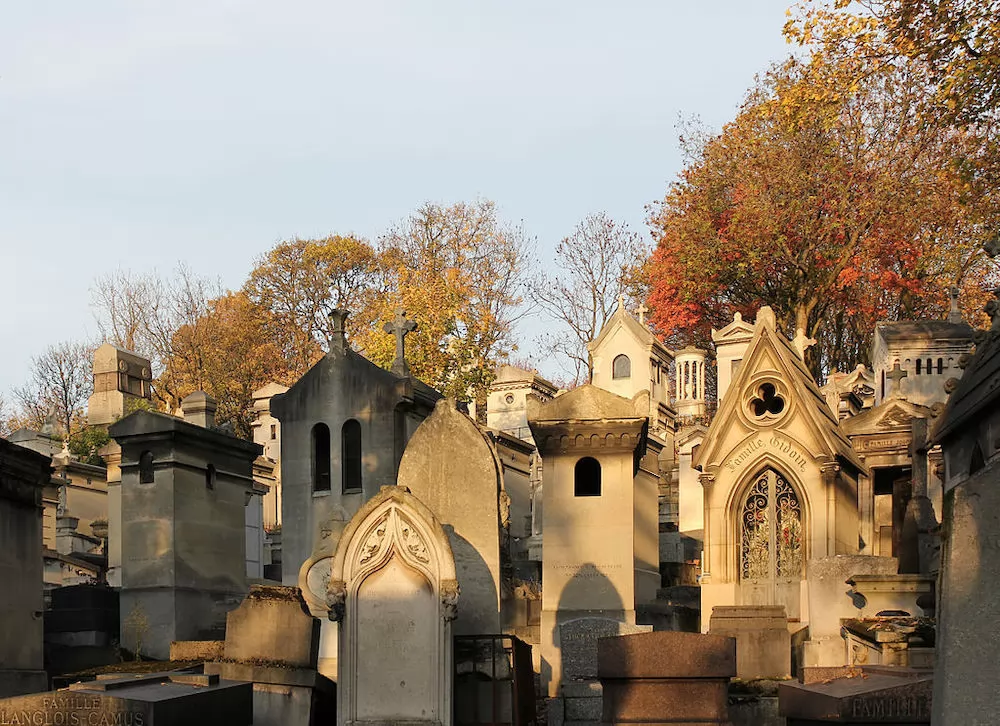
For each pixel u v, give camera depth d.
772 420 23.75
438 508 18.58
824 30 27.34
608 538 22.28
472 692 17.33
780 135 49.00
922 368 36.22
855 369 49.94
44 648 21.72
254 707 17.36
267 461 46.00
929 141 44.41
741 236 49.16
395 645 15.76
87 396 70.19
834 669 15.18
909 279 48.44
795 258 49.22
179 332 68.19
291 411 25.36
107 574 33.03
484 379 48.78
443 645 15.69
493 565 18.34
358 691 15.74
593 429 22.48
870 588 20.00
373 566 15.87
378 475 24.59
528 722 18.22
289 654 17.59
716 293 53.91
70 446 50.50
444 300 50.50
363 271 72.12
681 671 15.14
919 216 46.94
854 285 50.00
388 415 24.70
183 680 16.16
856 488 25.03
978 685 8.24
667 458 43.16
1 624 18.19
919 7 26.14
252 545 36.91
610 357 52.59
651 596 25.50
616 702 15.24
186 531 23.52
